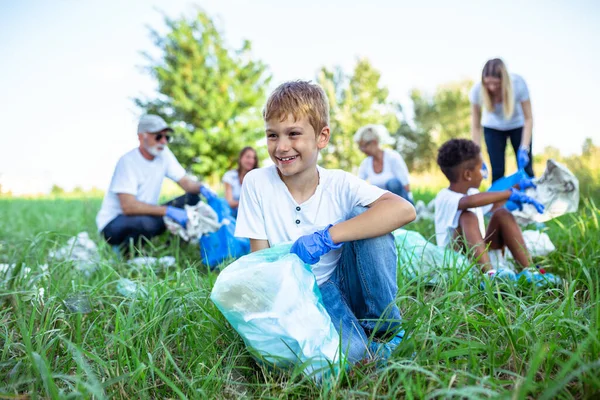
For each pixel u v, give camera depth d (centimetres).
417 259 239
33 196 1284
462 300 183
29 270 234
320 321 143
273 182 179
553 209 282
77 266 262
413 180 1074
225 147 1955
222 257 314
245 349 162
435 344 142
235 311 143
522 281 216
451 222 269
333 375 135
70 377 126
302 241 155
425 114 2659
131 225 356
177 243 338
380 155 507
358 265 168
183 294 195
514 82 404
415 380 134
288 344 140
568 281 215
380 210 160
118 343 158
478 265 217
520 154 346
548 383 124
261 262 153
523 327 150
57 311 184
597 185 531
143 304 194
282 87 167
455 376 123
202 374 150
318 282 178
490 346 141
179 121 1978
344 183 175
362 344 156
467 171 272
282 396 133
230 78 2012
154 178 384
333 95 2158
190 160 1945
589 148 617
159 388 148
